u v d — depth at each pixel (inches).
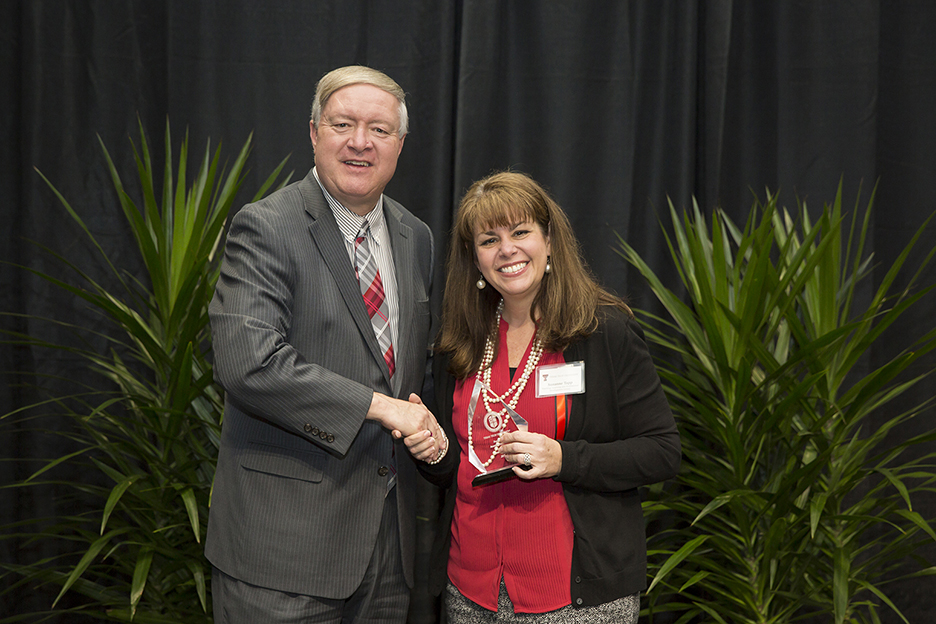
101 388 99.6
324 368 55.5
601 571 54.4
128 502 83.5
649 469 55.4
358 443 58.5
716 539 80.1
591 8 103.3
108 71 99.6
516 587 55.9
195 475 82.2
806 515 75.0
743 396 77.5
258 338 52.8
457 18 103.5
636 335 59.1
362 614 61.6
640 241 104.4
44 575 83.6
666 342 90.0
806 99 104.7
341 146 57.8
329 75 60.3
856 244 103.4
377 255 63.5
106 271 100.3
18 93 98.7
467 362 60.5
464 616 58.3
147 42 100.7
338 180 58.5
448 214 102.5
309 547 56.2
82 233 99.5
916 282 105.9
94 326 99.8
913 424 104.7
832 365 84.9
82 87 99.0
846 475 81.4
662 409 58.2
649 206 104.2
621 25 102.9
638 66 103.0
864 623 83.0
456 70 104.1
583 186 103.9
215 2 100.5
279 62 101.7
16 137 99.1
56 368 99.3
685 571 85.3
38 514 98.7
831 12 103.6
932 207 105.8
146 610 85.5
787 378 79.1
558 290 58.1
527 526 56.1
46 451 98.8
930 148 106.0
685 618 83.4
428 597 101.0
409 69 101.9
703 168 104.3
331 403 53.2
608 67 103.4
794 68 105.0
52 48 97.7
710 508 73.3
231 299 55.4
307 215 59.1
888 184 106.6
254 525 56.4
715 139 102.2
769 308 76.7
